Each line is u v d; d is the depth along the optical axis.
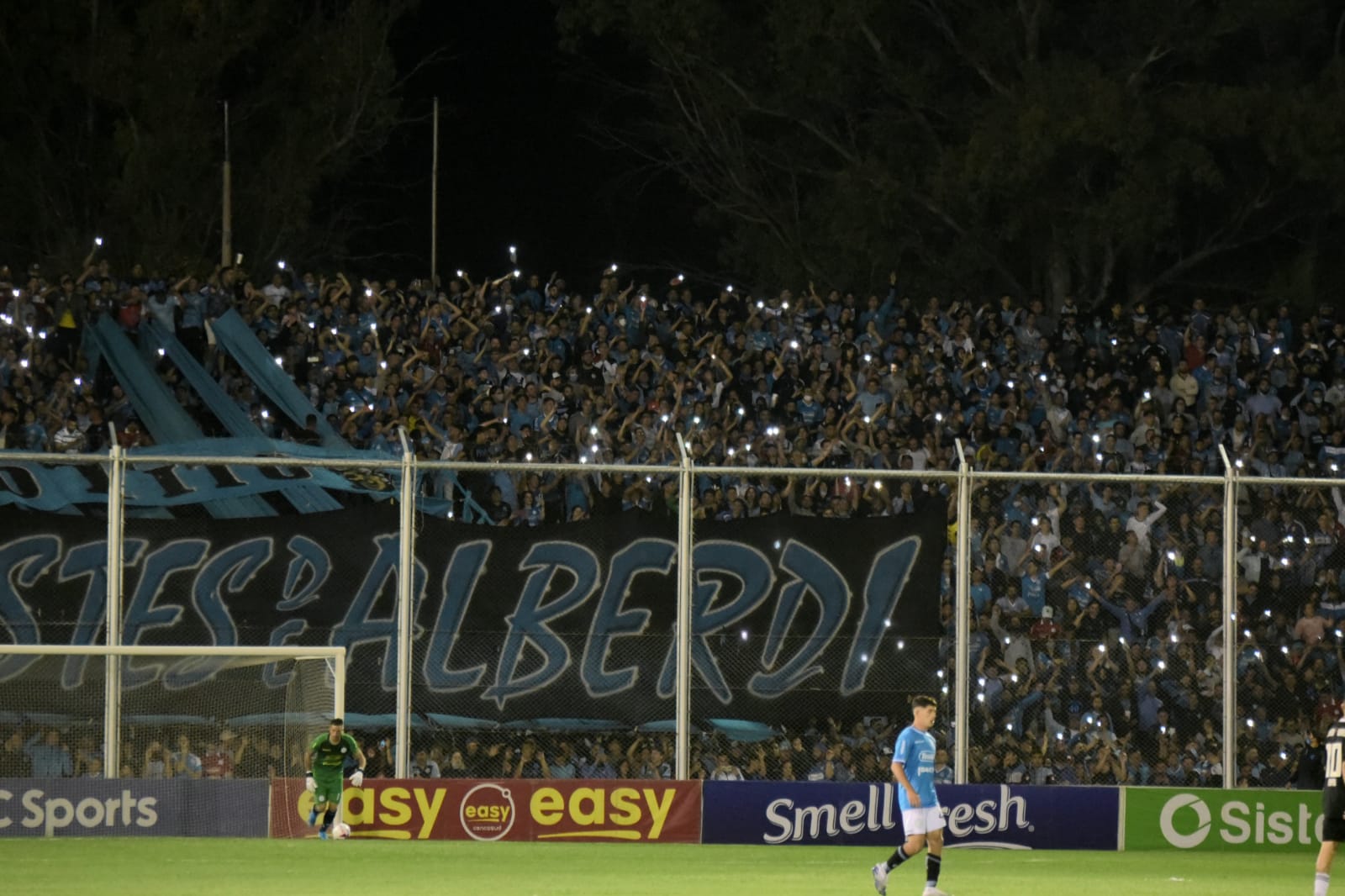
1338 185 70.75
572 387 51.03
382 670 37.75
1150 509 45.00
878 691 38.09
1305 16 75.69
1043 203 71.75
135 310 50.34
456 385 50.84
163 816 36.84
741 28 77.62
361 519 37.97
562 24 77.88
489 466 36.41
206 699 37.97
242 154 78.44
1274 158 70.06
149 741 37.66
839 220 73.94
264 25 74.69
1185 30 73.00
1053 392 54.81
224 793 37.19
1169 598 42.53
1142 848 38.25
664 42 75.94
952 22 79.38
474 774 39.88
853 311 55.97
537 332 54.00
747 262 80.25
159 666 37.62
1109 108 67.75
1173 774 41.19
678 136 82.75
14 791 36.28
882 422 51.94
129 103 74.00
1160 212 69.69
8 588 36.91
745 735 39.59
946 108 76.62
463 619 37.53
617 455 48.41
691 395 51.94
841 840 37.88
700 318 56.62
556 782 37.69
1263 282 77.19
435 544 37.66
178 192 73.56
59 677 37.31
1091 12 77.00
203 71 74.12
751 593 38.09
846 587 38.25
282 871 31.66
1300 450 54.59
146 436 47.97
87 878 30.12
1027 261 76.69
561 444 47.75
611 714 37.66
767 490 44.97
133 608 37.00
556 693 37.59
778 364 53.25
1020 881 32.34
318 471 43.88
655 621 37.97
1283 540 44.28
